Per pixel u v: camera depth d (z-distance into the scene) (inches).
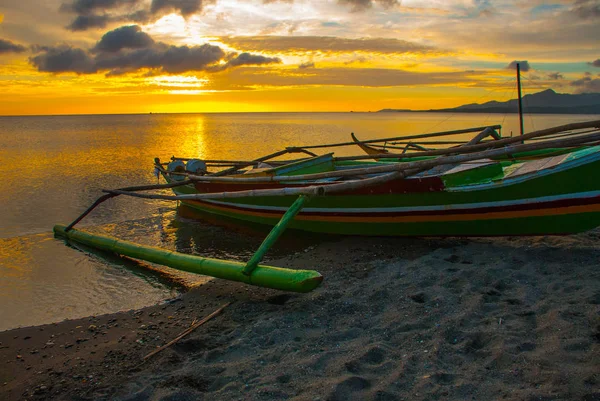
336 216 325.7
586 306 167.8
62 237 380.2
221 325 195.0
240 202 395.9
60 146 1482.5
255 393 133.2
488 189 252.4
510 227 257.0
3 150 1316.4
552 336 148.3
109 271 293.1
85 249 344.8
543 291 191.9
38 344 193.0
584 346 137.9
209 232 384.5
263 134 2177.7
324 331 175.3
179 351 173.3
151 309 227.0
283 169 372.2
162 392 140.1
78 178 753.0
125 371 160.9
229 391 136.8
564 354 134.8
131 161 1008.9
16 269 300.5
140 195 375.2
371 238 315.9
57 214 480.7
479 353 143.6
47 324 214.5
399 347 154.3
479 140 363.9
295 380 138.6
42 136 2206.0
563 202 234.8
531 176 237.5
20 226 424.8
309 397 126.2
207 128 3203.7
